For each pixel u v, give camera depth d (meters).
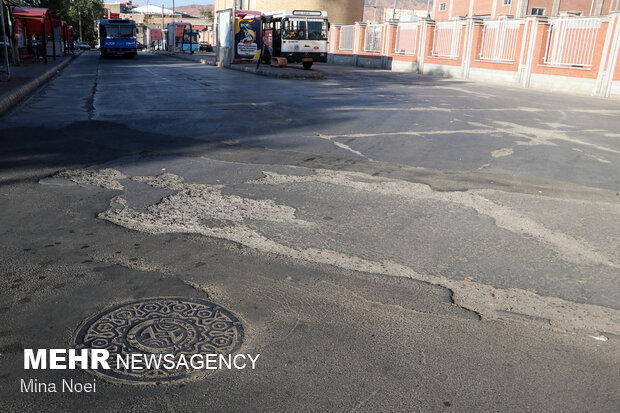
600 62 18.23
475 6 42.06
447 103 13.51
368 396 2.18
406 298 3.06
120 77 20.83
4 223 4.10
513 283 3.31
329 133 8.60
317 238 3.96
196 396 2.15
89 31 87.25
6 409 2.06
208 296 3.01
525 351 2.55
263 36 29.98
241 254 3.63
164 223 4.20
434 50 29.31
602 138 8.93
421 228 4.25
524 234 4.19
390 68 33.38
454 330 2.72
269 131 8.69
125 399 2.13
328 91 15.97
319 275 3.33
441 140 8.23
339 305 2.96
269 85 17.77
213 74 23.17
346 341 2.59
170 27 65.25
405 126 9.50
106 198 4.80
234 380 2.26
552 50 20.64
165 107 11.54
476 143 8.06
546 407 2.14
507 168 6.48
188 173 5.81
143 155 6.68
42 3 35.44
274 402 2.13
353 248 3.79
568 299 3.12
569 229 4.34
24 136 7.78
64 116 9.92
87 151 6.84
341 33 40.25
